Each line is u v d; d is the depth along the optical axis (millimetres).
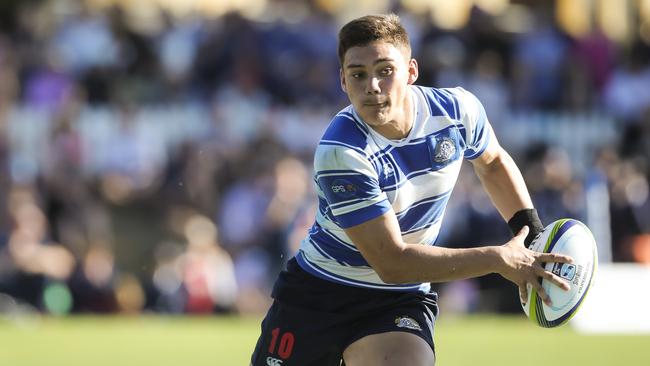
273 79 51969
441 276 16562
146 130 49656
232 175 48094
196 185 47406
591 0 64062
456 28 54719
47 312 43062
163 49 52906
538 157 51094
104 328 38906
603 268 40719
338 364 18141
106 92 50562
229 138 49250
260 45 52281
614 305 40219
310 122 50844
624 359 32125
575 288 16891
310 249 18141
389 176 16922
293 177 46531
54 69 50625
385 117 16500
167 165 48312
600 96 55250
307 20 54000
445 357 32094
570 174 50500
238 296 45125
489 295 45750
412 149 17062
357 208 16688
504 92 53656
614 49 56375
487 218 46188
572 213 47594
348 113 17141
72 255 44188
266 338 18422
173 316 44156
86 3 57219
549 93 54438
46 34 52719
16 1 56031
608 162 49062
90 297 43875
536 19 60875
